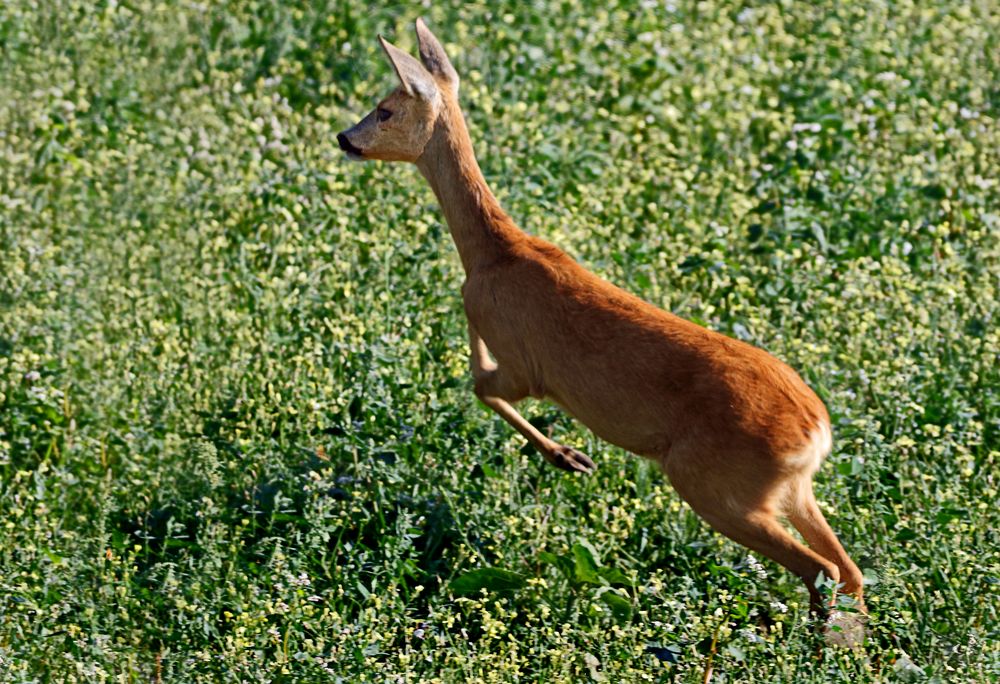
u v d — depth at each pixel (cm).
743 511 1952
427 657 1908
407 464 2298
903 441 2292
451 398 2462
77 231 3103
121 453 2442
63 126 3488
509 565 2150
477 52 3878
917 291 2828
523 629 2005
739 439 1912
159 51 3891
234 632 1952
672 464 1983
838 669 1864
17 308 2708
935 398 2505
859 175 3247
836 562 2008
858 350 2608
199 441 2314
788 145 3350
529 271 2141
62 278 2858
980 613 1981
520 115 3494
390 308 2678
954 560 2053
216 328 2753
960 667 1862
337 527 2245
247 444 2348
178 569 2119
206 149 3406
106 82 3703
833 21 4209
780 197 3269
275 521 2233
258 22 4016
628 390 2011
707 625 1922
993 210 3288
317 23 4022
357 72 3791
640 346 2008
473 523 2206
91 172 3316
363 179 3244
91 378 2592
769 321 2814
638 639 1984
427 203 3134
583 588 2078
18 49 3853
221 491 2298
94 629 1950
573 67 3838
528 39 3969
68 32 3944
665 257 2905
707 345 1980
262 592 2059
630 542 2217
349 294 2702
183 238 3088
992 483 2275
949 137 3478
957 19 4272
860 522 2147
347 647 1897
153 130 3538
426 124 2256
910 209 3180
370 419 2352
